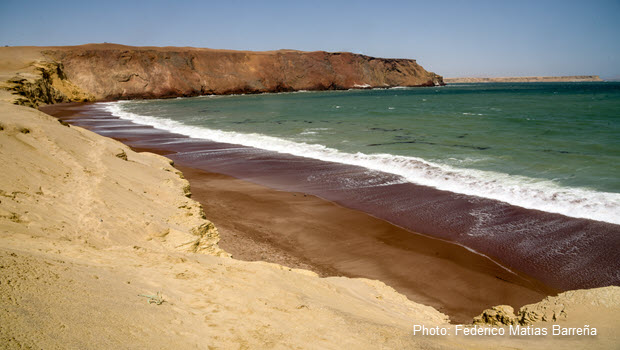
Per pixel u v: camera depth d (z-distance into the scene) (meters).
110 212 8.04
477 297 8.06
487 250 9.91
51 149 10.03
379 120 35.50
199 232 9.20
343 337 3.90
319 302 5.14
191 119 41.97
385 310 5.93
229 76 112.56
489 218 11.79
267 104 64.81
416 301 7.94
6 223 5.77
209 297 4.57
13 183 7.46
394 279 8.79
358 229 11.46
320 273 8.91
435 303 7.89
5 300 2.85
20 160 8.56
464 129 28.05
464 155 19.41
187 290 4.71
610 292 3.98
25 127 10.16
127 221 7.91
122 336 3.01
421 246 10.27
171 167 14.59
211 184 16.36
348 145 23.56
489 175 15.73
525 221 11.38
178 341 3.29
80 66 89.19
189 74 105.19
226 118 42.50
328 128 31.55
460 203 13.10
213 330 3.73
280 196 14.59
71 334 2.75
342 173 17.48
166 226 8.44
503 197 13.34
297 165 19.28
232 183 16.48
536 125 28.62
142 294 4.12
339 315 4.64
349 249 10.23
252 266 6.30
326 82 130.12
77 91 79.81
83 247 5.72
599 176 14.73
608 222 10.85
